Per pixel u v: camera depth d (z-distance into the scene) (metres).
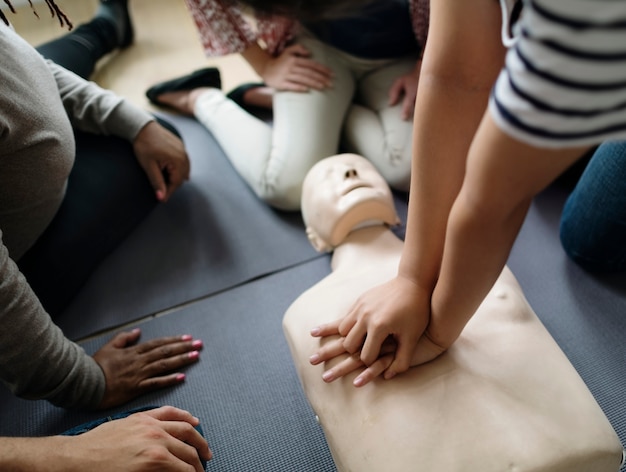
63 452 0.51
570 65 0.25
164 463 0.52
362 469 0.51
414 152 0.51
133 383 0.76
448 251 0.42
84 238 0.90
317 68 1.10
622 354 0.74
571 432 0.49
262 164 1.05
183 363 0.80
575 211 0.82
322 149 1.03
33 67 0.76
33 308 0.61
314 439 0.69
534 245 0.92
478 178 0.33
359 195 0.78
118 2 1.53
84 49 1.33
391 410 0.52
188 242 1.02
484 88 0.46
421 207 0.52
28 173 0.72
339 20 1.07
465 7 0.44
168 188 1.05
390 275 0.68
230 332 0.85
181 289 0.93
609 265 0.83
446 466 0.48
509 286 0.64
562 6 0.24
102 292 0.93
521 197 0.34
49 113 0.75
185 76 1.34
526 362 0.55
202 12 1.11
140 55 1.58
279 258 0.96
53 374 0.64
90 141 0.99
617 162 0.71
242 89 1.32
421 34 1.06
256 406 0.74
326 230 0.80
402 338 0.53
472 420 0.50
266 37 1.18
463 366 0.55
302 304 0.68
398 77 1.12
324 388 0.58
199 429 0.69
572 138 0.27
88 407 0.73
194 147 1.25
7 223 0.74
